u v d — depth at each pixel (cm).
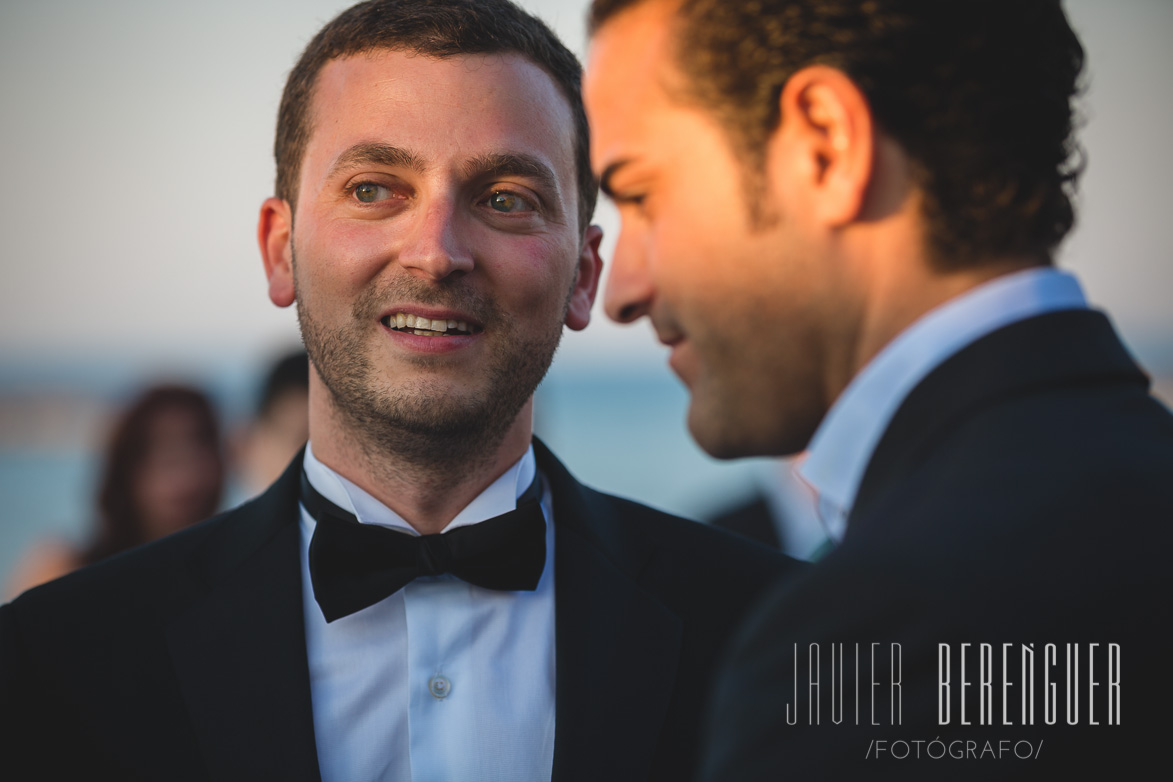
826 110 95
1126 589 78
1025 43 98
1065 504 82
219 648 148
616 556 170
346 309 151
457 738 150
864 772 78
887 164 96
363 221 151
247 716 142
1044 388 90
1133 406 91
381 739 148
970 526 81
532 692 156
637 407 2016
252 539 161
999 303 94
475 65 154
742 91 97
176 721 143
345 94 154
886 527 86
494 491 163
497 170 152
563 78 165
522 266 154
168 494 365
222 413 381
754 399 102
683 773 151
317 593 147
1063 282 97
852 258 96
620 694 154
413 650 154
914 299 96
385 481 159
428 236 147
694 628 165
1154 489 83
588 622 158
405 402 149
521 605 162
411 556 152
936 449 91
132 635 150
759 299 99
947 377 93
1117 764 77
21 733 142
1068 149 102
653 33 104
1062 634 77
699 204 101
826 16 95
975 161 95
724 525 380
